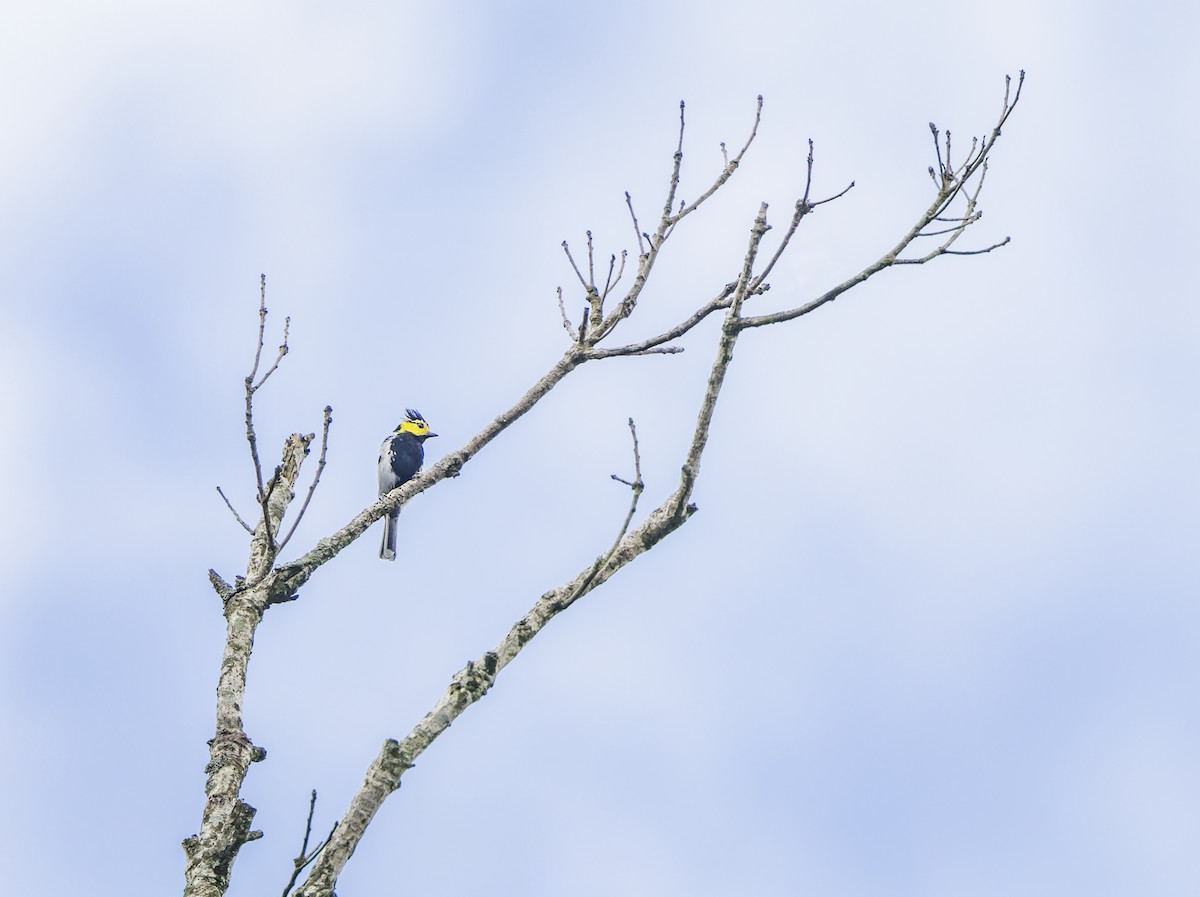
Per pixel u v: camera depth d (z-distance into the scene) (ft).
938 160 36.68
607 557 34.22
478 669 33.94
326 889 30.09
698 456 36.37
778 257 35.58
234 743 35.24
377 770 31.91
